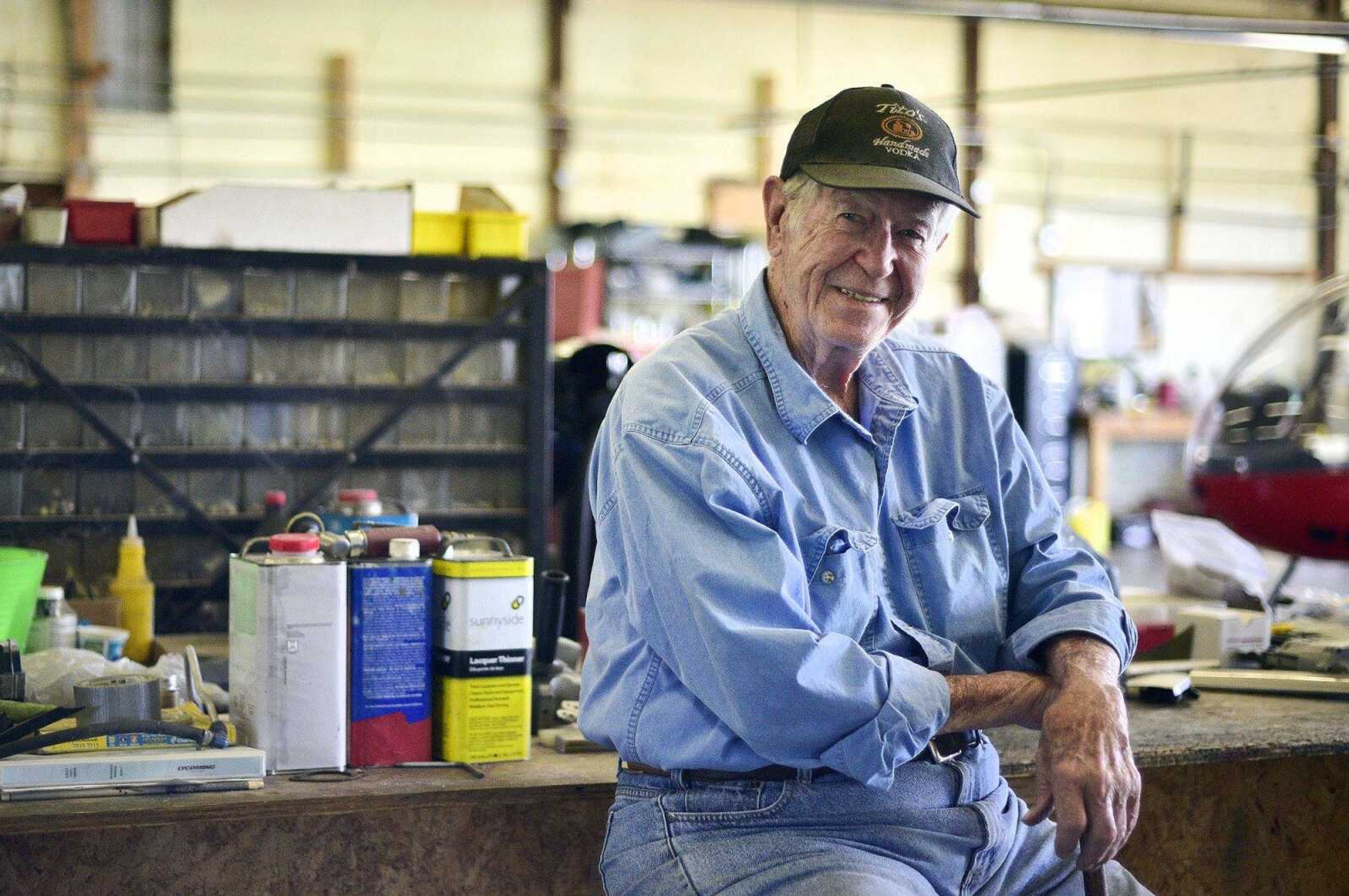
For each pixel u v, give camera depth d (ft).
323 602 5.65
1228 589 8.82
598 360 11.57
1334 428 15.06
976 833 5.33
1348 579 29.50
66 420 9.39
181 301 9.53
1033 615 5.89
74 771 5.22
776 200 5.75
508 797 5.57
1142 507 39.65
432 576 5.95
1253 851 7.22
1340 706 7.20
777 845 5.05
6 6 30.32
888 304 5.55
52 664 6.42
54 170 30.63
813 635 4.88
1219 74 15.52
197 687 6.49
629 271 32.12
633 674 5.27
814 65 36.94
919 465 5.82
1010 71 38.22
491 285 10.24
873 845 5.16
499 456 10.13
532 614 6.10
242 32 32.60
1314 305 16.24
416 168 34.32
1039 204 39.09
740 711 4.84
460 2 34.35
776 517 5.18
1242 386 16.05
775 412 5.49
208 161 32.32
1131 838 6.98
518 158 35.14
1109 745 5.06
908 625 5.57
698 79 36.37
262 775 5.44
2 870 5.37
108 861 5.49
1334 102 39.58
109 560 9.41
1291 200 40.70
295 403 9.76
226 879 5.64
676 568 4.96
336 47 33.37
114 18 31.19
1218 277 40.78
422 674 5.85
